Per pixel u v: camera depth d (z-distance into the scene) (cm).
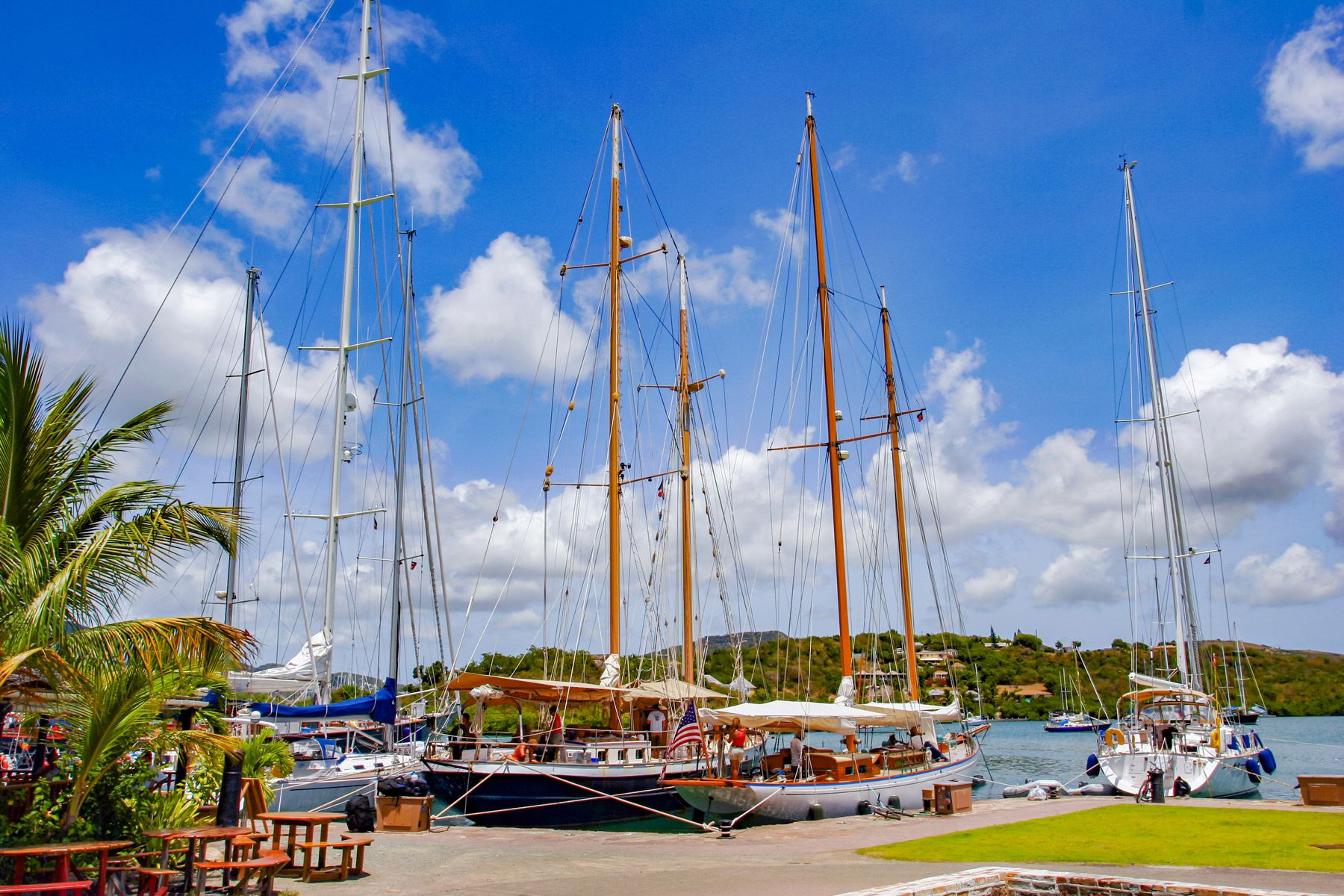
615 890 1392
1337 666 12812
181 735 1317
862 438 3947
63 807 1242
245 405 3866
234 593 3525
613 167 3778
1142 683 4109
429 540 3750
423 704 3759
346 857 1513
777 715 2605
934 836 2067
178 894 1271
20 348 1266
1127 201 5091
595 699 2816
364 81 3744
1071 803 2853
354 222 3622
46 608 1116
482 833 2312
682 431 3959
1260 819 2095
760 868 1639
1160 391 4816
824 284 3909
